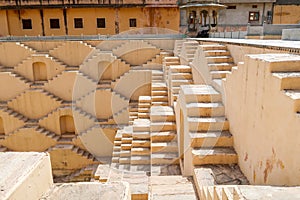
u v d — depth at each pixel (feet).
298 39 24.39
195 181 13.57
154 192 13.06
